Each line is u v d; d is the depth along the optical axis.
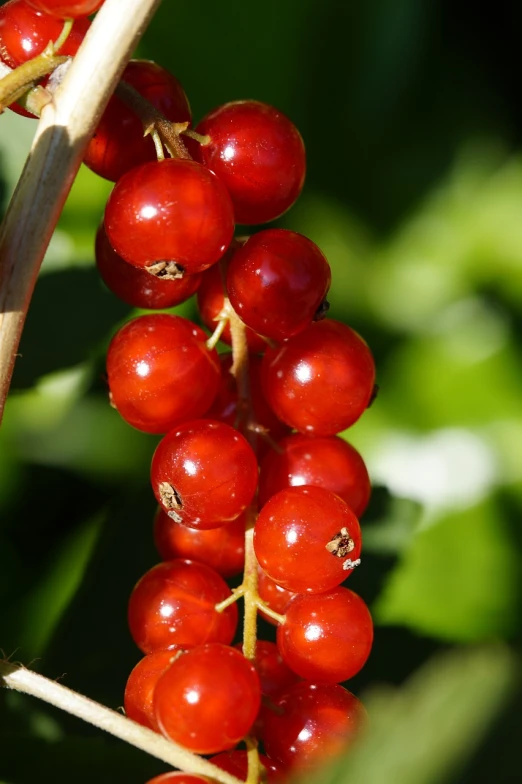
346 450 0.20
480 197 0.32
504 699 0.16
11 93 0.18
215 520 0.19
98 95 0.18
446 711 0.16
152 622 0.19
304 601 0.19
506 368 0.31
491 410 0.31
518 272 0.32
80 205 0.26
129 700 0.19
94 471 0.27
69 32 0.19
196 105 0.29
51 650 0.22
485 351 0.31
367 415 0.31
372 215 0.32
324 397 0.20
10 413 0.27
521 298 0.32
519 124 0.32
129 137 0.19
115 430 0.28
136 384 0.19
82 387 0.25
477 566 0.28
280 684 0.20
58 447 0.27
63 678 0.22
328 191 0.31
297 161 0.19
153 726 0.19
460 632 0.26
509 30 0.31
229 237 0.19
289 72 0.30
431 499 0.29
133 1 0.18
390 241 0.32
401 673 0.22
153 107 0.19
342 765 0.16
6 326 0.18
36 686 0.18
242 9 0.29
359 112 0.31
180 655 0.18
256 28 0.29
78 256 0.23
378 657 0.22
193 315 0.27
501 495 0.29
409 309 0.32
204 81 0.29
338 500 0.19
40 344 0.23
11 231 0.18
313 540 0.19
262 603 0.19
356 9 0.29
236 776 0.19
